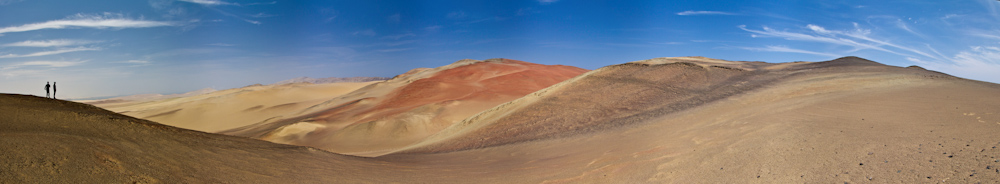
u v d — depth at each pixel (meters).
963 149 7.52
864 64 31.48
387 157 17.92
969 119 9.80
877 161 7.81
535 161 14.39
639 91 30.12
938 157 7.40
